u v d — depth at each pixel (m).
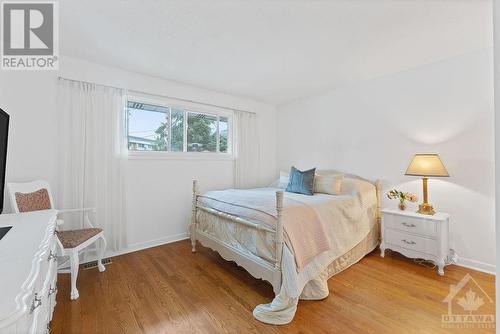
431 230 2.31
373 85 3.14
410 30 1.97
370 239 2.82
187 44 2.21
